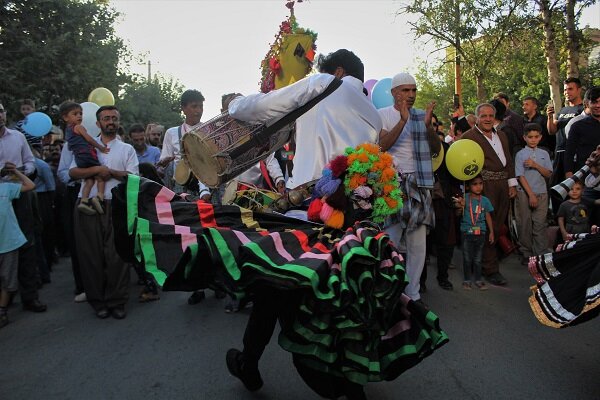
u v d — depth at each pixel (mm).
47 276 7051
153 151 8055
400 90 4953
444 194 6082
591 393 3525
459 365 3986
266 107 3117
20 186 5457
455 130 8461
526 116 8766
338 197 2930
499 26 19781
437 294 5945
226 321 5156
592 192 5676
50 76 17156
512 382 3699
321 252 2633
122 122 24203
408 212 5000
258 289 2662
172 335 4801
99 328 5082
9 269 5254
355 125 3320
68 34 17031
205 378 3850
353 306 2500
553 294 3602
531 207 6953
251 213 3094
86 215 5320
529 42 20078
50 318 5469
